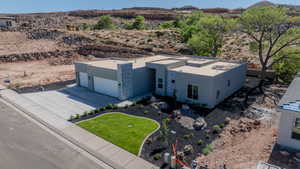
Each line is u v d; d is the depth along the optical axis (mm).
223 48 43469
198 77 17609
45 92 22531
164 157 10500
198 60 24469
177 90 19531
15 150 11656
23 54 39188
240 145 11883
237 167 9852
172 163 9977
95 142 12461
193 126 14258
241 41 46312
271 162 10188
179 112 16375
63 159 10883
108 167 10266
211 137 12852
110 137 12938
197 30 47375
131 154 11219
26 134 13477
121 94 19828
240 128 13812
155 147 11805
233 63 24016
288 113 11164
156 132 13438
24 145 12172
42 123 15164
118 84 19812
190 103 18719
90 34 56562
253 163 10133
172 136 12984
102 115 16406
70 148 11922
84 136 13172
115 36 54875
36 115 16500
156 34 56938
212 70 19688
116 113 16797
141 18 78500
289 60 24750
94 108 18031
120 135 13133
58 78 28609
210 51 35031
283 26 23766
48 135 13391
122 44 48500
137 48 45719
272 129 13625
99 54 44250
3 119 15711
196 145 11992
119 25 103688
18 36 51469
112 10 169250
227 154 11039
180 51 43562
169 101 19359
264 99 19516
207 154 11102
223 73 18531
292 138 11305
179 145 11984
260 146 11680
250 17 24750
